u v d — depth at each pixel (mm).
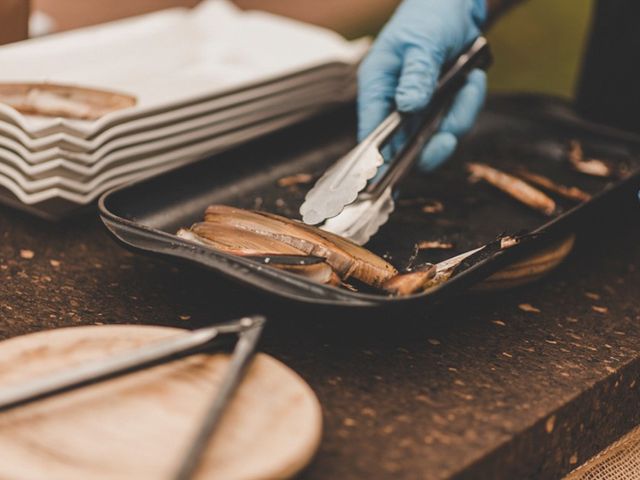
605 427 921
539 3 2928
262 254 888
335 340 925
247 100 1166
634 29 1339
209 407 734
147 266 1022
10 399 739
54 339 822
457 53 1144
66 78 1207
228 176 1090
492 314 983
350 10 2676
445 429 828
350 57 1338
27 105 1059
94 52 1233
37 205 1042
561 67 2604
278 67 1347
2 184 1048
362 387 867
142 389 782
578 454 900
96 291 973
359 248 932
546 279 1056
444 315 974
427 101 1052
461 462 796
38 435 739
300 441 744
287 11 2496
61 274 994
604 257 1115
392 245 1016
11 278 978
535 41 2732
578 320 986
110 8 1738
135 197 1003
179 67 1316
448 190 1137
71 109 1061
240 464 724
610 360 926
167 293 979
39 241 1048
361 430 820
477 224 1069
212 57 1347
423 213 1082
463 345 931
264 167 1128
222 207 970
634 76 1355
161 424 755
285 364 889
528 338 950
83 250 1041
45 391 748
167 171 1028
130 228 916
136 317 939
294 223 948
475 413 847
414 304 839
